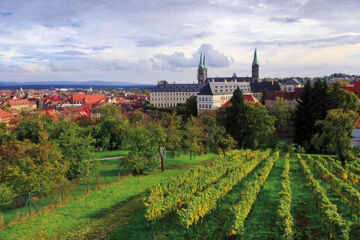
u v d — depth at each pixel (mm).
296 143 90438
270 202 36969
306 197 38656
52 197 40438
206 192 33688
